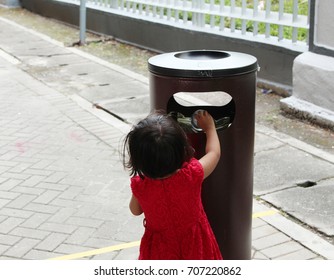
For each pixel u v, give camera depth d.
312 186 4.32
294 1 6.26
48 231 3.78
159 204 2.40
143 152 2.26
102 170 4.75
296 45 6.32
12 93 7.16
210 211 2.91
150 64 2.83
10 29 11.63
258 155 4.93
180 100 6.52
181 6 8.21
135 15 9.27
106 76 7.85
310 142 5.22
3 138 5.56
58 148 5.27
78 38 10.41
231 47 7.25
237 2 8.08
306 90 5.77
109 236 3.71
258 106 6.27
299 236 3.62
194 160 2.46
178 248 2.46
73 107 6.53
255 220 3.84
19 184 4.50
